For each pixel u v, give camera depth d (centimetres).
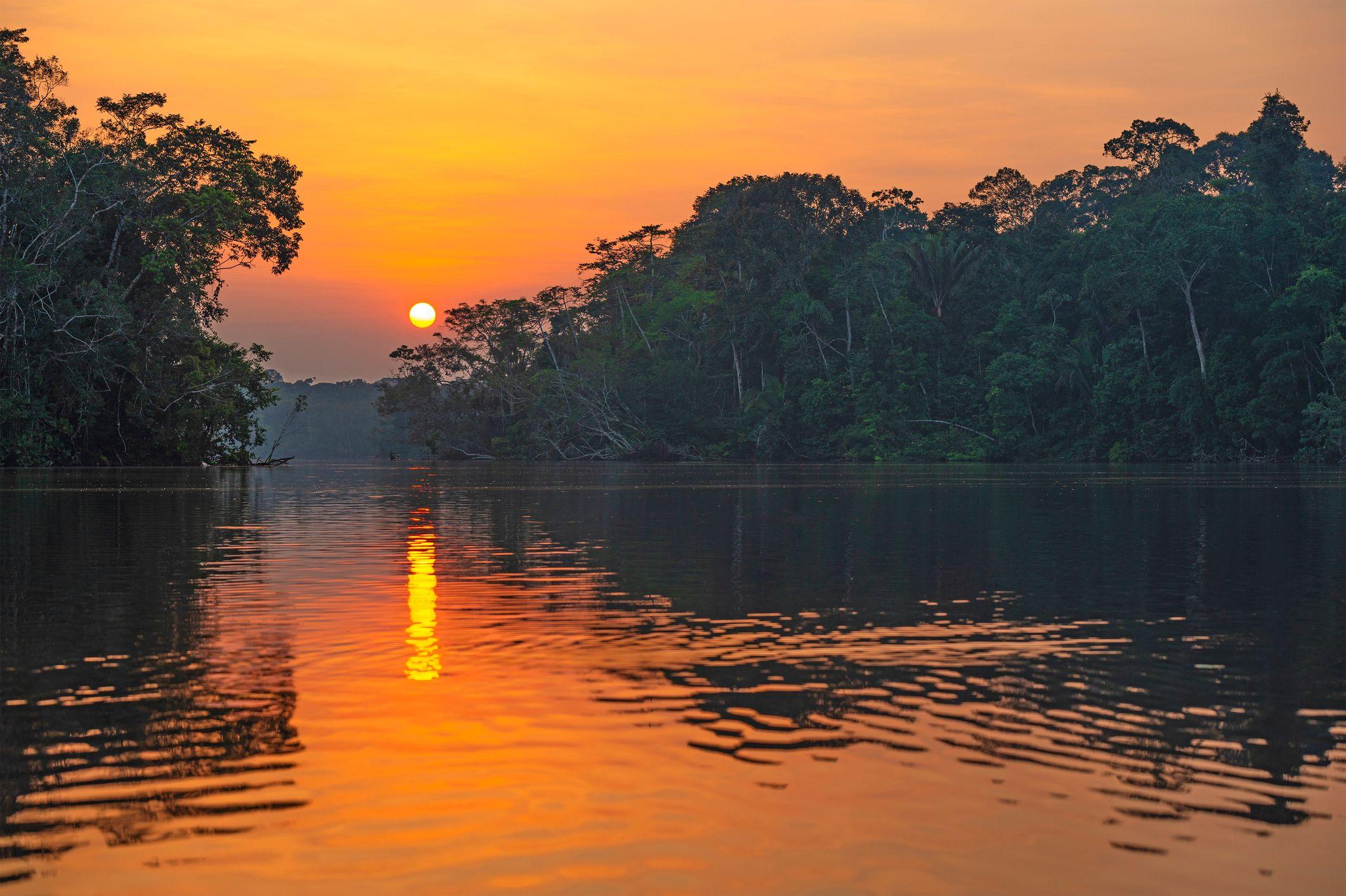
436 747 692
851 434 9969
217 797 602
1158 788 622
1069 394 9712
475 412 12275
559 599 1334
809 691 851
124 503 3212
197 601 1309
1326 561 1770
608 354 11794
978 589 1439
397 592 1391
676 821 567
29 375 6131
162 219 6438
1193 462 8506
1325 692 856
